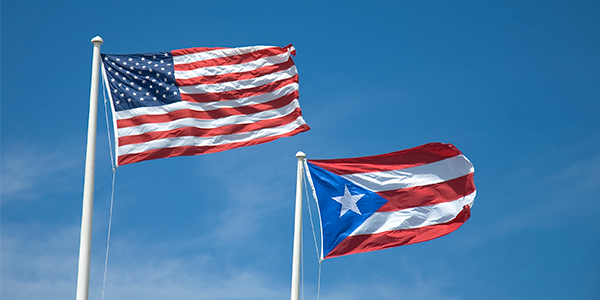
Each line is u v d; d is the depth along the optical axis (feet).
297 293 67.31
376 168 77.20
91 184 60.80
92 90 66.13
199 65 75.31
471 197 77.25
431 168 77.97
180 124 71.61
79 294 56.54
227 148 72.74
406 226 75.41
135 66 72.59
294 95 75.97
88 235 58.70
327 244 73.72
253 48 77.56
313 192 75.05
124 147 68.95
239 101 75.00
